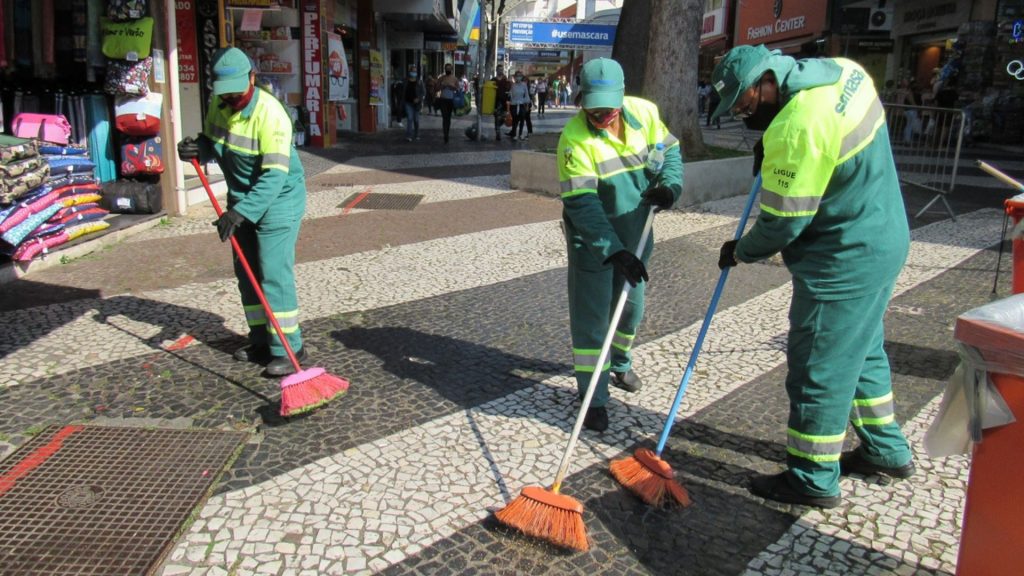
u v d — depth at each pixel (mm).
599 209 3193
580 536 2623
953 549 2725
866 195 2604
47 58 6789
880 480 3176
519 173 10148
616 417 3686
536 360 4363
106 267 6043
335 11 15477
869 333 2746
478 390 3941
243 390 3875
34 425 3457
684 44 9984
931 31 22062
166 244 6812
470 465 3213
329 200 9125
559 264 6414
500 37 39031
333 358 4301
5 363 4105
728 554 2684
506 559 2623
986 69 19453
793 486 2961
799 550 2709
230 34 11430
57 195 6047
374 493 2988
